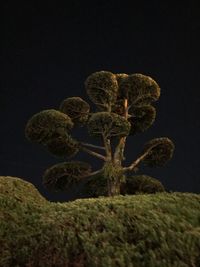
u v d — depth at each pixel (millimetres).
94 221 7406
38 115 15508
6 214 8977
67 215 7734
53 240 7488
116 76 18172
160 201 8125
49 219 7977
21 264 8000
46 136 15727
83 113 17891
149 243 6922
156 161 17234
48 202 10195
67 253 7160
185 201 8289
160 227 7105
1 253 8297
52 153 16516
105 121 14789
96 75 16531
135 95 17109
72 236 7262
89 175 16297
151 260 6664
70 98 17969
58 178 16266
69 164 16266
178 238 6934
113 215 7441
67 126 15648
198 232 7105
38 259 7645
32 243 7945
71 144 16078
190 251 6836
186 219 7551
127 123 15062
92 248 6871
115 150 16234
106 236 7059
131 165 16344
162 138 17172
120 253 6754
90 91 16656
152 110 18016
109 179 15641
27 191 10273
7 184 10094
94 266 6730
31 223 8555
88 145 16391
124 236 7094
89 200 8500
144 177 16656
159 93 17141
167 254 6758
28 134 15656
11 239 8430
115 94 16641
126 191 16391
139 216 7348
